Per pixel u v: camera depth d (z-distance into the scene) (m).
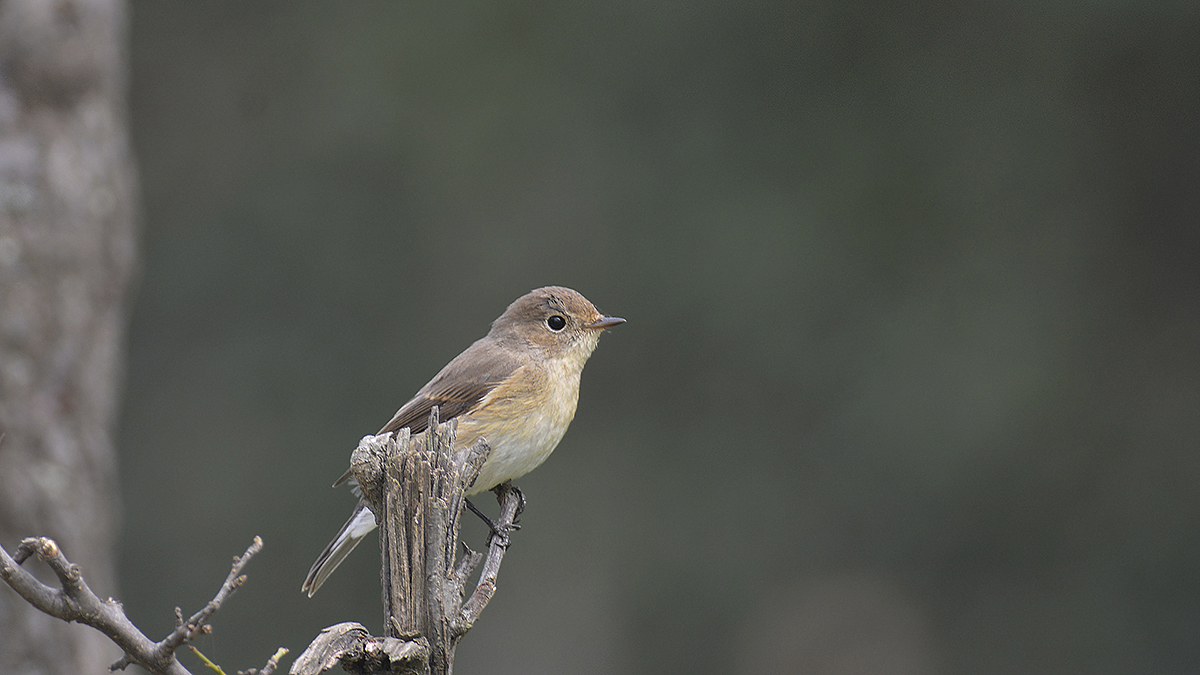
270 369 16.45
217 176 17.06
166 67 17.22
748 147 16.88
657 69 17.09
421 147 17.05
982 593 16.64
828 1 16.91
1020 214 16.72
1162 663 16.17
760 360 16.59
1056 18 16.52
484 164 17.06
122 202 7.73
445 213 17.05
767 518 16.73
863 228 16.59
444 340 16.80
